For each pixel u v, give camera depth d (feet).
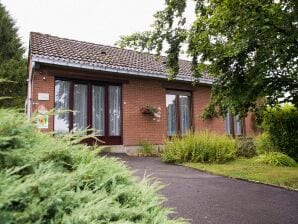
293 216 16.02
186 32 26.50
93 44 50.88
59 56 38.60
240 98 23.56
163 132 47.09
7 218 4.55
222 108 26.78
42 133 6.72
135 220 6.33
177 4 27.81
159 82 47.91
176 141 35.47
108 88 43.42
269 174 26.48
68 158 6.77
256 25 19.47
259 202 18.44
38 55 35.86
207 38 23.26
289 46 20.21
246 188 21.97
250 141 39.88
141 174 25.23
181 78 48.16
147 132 45.44
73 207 5.36
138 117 45.01
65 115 39.27
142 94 45.91
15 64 88.58
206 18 22.41
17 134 5.89
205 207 17.11
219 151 33.76
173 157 33.37
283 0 20.15
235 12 19.61
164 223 6.68
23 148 5.83
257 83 20.75
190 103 51.65
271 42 20.17
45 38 45.80
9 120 5.75
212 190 21.04
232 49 21.36
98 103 42.42
